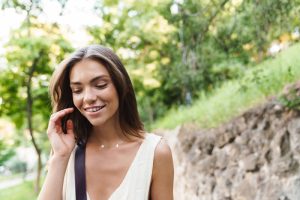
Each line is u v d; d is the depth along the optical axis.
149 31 11.66
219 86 9.43
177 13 7.36
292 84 5.27
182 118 9.46
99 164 1.85
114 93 1.78
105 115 1.76
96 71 1.74
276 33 5.47
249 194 5.40
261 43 5.93
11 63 11.47
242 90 6.64
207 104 8.38
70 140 1.88
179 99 13.62
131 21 11.96
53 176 1.81
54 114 1.87
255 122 5.71
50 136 1.86
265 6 5.03
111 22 13.12
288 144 4.93
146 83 12.87
